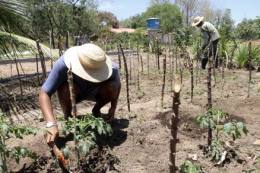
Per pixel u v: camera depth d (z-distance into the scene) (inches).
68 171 148.8
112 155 162.4
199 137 186.7
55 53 319.0
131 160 162.9
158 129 193.0
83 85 172.4
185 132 192.7
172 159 107.9
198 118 160.4
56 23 799.7
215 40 422.0
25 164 157.9
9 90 317.4
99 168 154.4
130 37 877.8
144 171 154.5
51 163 154.1
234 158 163.8
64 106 179.0
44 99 163.5
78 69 168.2
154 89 316.8
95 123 145.0
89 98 184.2
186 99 265.6
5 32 285.9
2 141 137.3
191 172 124.8
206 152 167.9
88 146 140.0
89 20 880.9
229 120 216.1
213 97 274.8
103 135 178.7
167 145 176.1
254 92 299.0
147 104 253.4
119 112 227.9
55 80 166.7
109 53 667.4
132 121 206.1
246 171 147.2
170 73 387.2
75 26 847.7
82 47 172.7
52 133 151.9
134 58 593.3
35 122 218.4
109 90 181.3
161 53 609.9
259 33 1047.0
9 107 260.7
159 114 218.7
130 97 285.6
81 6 849.5
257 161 157.4
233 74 406.9
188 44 588.4
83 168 152.7
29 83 346.6
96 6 907.4
